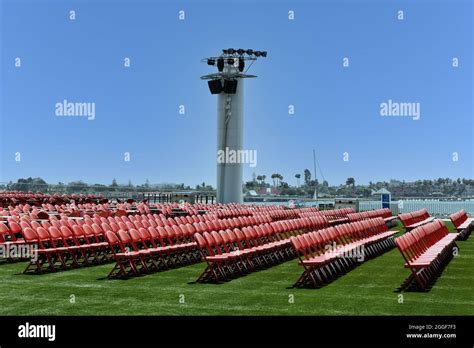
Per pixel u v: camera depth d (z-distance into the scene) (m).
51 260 11.87
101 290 9.70
